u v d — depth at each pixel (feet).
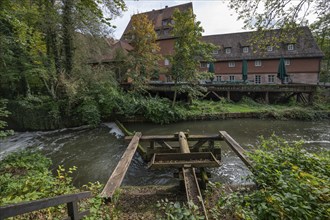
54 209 8.23
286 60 76.69
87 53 47.21
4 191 10.50
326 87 56.03
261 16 14.26
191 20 48.98
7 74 40.91
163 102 52.39
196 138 21.71
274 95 59.31
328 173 9.74
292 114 46.91
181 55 50.90
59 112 42.34
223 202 9.10
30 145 32.45
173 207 8.86
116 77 59.11
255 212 7.73
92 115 43.06
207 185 12.69
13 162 17.35
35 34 37.65
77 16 40.37
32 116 42.04
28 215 7.84
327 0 12.64
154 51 81.25
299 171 9.15
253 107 53.47
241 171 20.65
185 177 12.91
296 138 32.86
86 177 21.03
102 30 46.83
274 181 9.30
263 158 11.49
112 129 41.01
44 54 43.78
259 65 80.89
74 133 39.17
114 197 10.64
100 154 27.53
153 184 18.99
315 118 46.32
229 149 27.55
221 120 47.75
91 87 46.55
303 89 53.88
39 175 12.97
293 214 7.01
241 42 84.58
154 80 79.41
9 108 42.16
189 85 54.60
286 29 14.34
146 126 44.32
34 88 50.08
